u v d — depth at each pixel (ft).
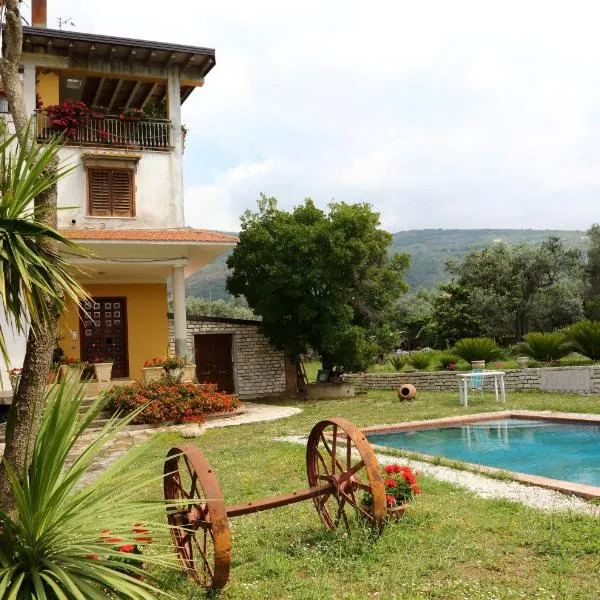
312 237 68.59
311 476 21.57
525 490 25.43
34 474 11.37
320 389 74.54
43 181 12.80
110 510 11.94
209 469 15.39
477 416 49.67
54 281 12.94
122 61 65.16
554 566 16.12
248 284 73.31
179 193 65.98
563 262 116.26
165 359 59.36
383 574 15.99
